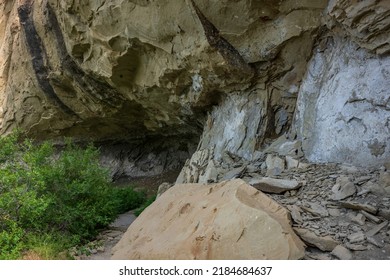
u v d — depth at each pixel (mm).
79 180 7195
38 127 14898
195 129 11484
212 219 4273
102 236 6887
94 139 15602
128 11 8203
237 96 8156
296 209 4555
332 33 6488
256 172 6605
